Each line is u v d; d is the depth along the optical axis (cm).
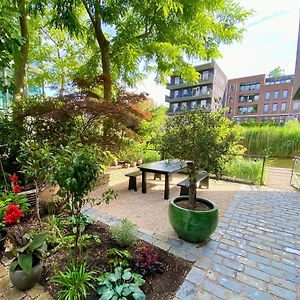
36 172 184
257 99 2658
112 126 375
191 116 216
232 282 161
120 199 352
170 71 515
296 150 870
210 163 202
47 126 336
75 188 137
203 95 2269
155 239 220
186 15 424
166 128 231
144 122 580
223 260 188
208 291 151
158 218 277
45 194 275
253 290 153
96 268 167
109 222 258
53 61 727
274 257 196
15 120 330
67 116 322
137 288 139
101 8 406
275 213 307
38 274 151
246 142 944
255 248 211
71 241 187
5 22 216
